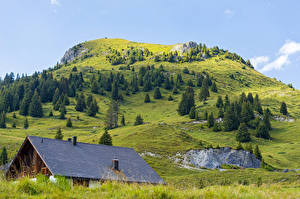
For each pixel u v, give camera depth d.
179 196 14.71
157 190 15.05
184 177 68.00
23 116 182.38
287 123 162.12
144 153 91.25
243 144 129.38
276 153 114.12
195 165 90.12
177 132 116.31
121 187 16.77
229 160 97.25
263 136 141.00
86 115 188.38
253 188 19.23
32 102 186.75
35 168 29.89
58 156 29.39
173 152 95.00
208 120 154.62
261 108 175.00
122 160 34.19
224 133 145.62
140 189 15.65
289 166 96.69
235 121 151.25
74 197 14.44
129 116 193.25
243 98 195.38
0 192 14.40
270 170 85.19
